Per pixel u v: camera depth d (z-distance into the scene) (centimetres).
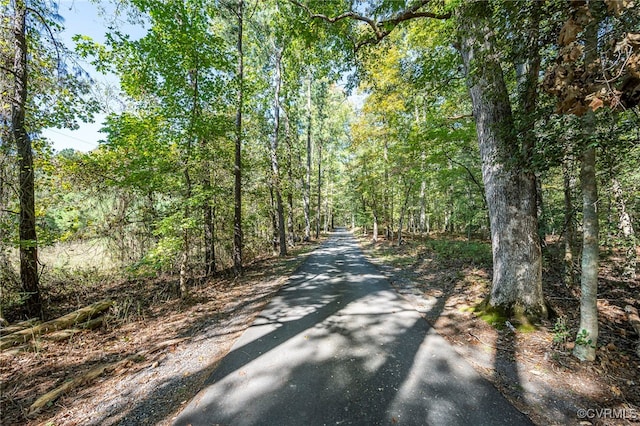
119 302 654
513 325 404
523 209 433
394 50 1176
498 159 435
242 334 427
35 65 627
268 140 1465
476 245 1082
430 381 284
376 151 1638
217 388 283
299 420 231
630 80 185
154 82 675
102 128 624
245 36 1226
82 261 908
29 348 399
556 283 607
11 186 549
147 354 379
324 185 3319
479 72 414
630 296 518
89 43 606
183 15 630
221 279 883
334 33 674
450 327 432
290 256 1358
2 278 551
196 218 651
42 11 599
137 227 803
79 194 738
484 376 293
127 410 258
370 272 904
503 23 323
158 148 634
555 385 271
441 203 2098
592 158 302
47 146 714
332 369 312
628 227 560
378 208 2003
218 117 725
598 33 239
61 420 248
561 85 206
